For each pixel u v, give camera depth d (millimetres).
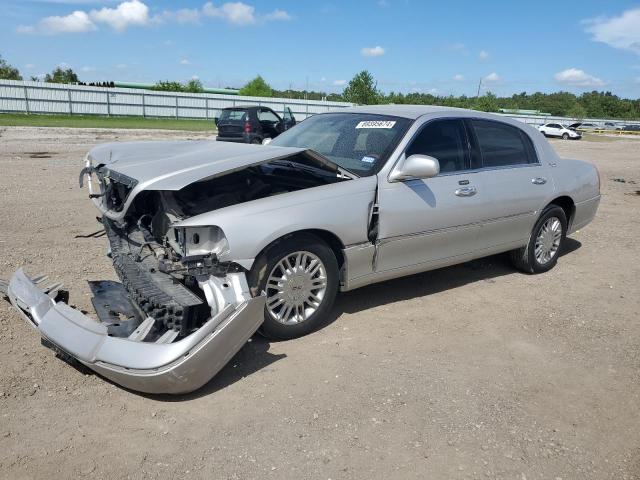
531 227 5707
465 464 2844
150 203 4406
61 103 36750
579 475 2814
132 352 3111
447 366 3857
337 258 4332
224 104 43000
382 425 3131
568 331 4559
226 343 3258
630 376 3857
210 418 3129
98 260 5637
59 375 3482
